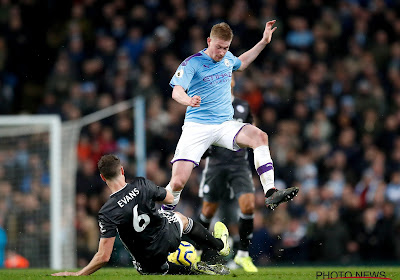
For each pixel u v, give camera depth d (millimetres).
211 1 56656
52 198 37281
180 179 22859
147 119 48500
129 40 54125
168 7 56000
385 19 59781
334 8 59438
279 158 48125
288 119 51688
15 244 38656
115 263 39656
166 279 18688
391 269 26953
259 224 41906
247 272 24781
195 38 54312
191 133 22984
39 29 56594
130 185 20031
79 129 46312
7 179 39281
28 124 39594
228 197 29328
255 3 57344
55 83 51406
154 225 20219
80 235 41656
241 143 22734
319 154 49281
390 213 43031
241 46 55062
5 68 54844
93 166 44312
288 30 57438
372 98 53156
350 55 56719
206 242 22219
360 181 47906
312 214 43094
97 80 51438
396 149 49750
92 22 56375
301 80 54250
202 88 22875
